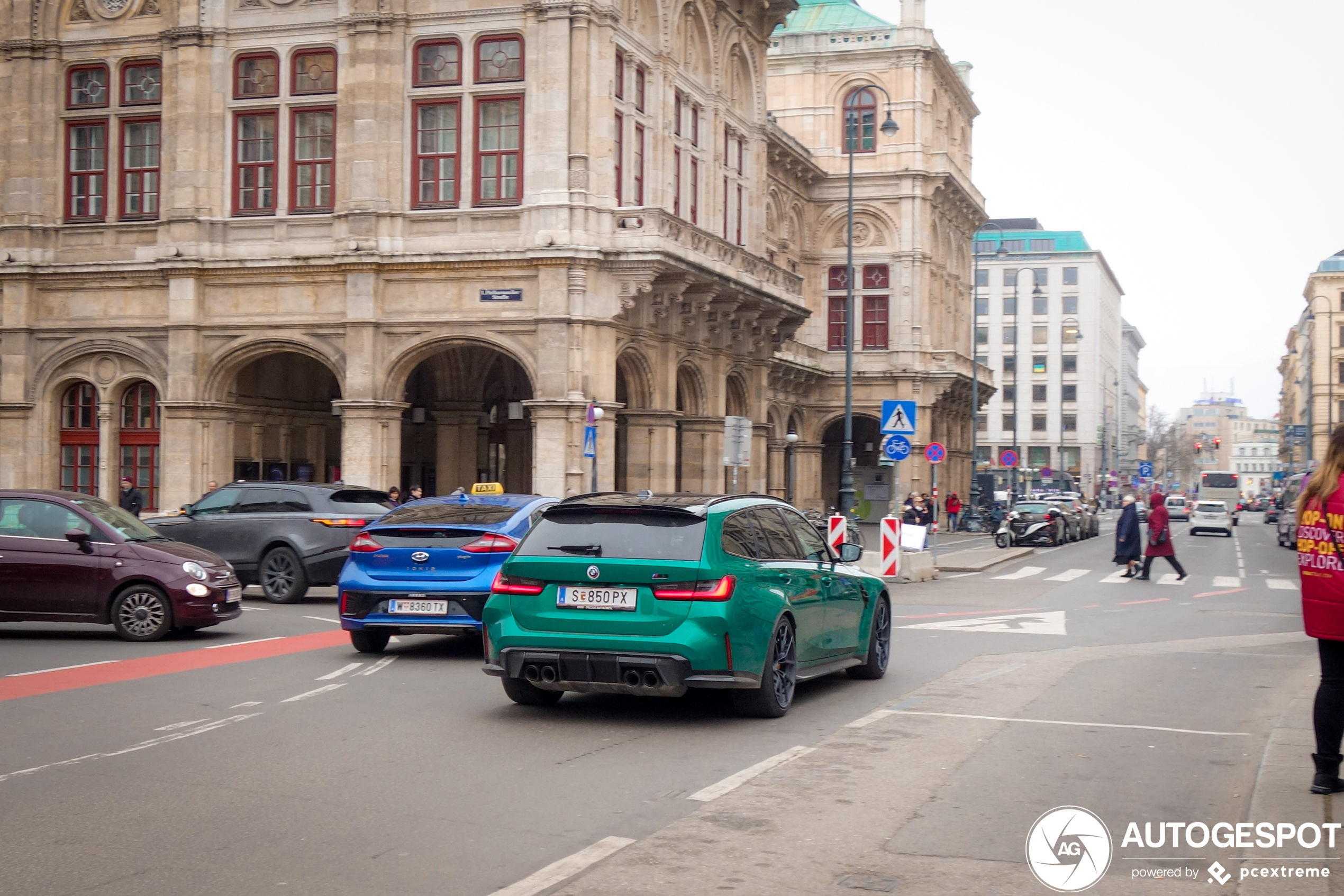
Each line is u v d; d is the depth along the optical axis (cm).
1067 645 1558
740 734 961
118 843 659
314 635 1600
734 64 4069
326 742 922
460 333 3131
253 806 736
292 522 2052
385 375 3181
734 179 4041
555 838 668
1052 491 8200
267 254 3244
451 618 1374
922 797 758
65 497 1562
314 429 3772
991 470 10662
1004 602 2214
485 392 3969
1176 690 1188
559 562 989
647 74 3441
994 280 12631
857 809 726
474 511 1451
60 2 3409
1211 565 3572
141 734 951
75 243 3400
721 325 3756
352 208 3172
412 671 1292
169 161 3316
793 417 5869
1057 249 12694
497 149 3153
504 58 3147
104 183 3403
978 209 6806
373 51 3173
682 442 3728
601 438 3092
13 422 3425
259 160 3291
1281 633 1728
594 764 848
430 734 954
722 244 3525
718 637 959
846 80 5997
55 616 1505
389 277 3170
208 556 1576
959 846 656
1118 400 15050
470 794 763
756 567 1016
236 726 984
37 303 3425
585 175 3088
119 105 3388
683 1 3578
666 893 576
